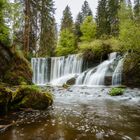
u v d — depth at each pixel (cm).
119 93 1352
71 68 2923
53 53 4319
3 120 690
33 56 3300
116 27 4597
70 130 595
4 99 730
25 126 631
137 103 1055
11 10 1680
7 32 1567
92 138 529
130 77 2009
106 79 2170
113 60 2412
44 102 871
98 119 721
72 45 4306
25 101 816
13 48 1712
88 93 1441
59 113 810
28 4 2550
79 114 797
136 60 2019
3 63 1555
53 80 2819
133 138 530
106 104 1023
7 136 540
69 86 2042
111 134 560
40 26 3784
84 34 4078
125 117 751
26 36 2611
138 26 2167
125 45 2152
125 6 2955
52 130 594
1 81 1484
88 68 2772
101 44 2730
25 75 1698
